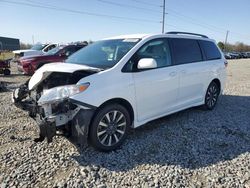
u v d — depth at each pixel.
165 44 4.80
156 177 3.17
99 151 3.79
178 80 4.88
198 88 5.56
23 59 12.46
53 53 12.62
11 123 4.98
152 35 4.59
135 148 3.95
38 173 3.22
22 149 3.85
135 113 4.15
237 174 3.26
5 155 3.66
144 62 3.94
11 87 9.34
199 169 3.37
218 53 6.36
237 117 5.63
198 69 5.43
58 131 3.59
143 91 4.19
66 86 3.48
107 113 3.72
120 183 3.04
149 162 3.54
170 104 4.84
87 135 3.52
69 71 3.59
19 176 3.14
